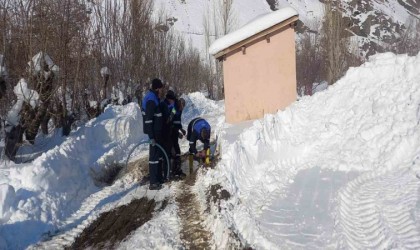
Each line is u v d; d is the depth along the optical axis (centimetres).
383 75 1079
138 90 2238
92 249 615
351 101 1045
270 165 862
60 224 731
